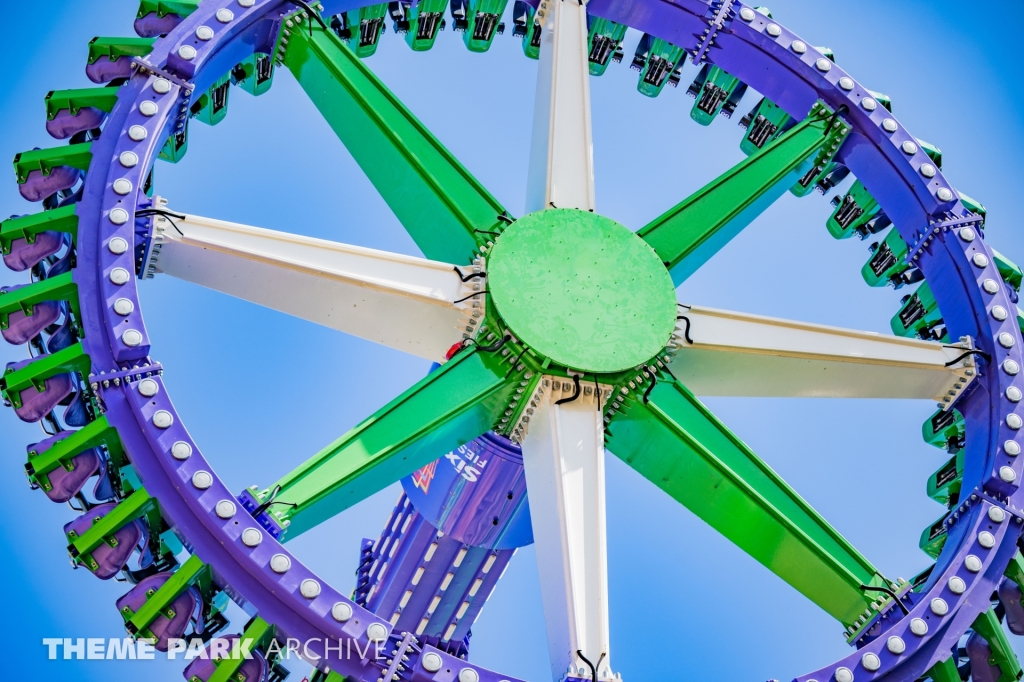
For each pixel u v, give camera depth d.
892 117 23.66
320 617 16.48
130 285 18.03
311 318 20.28
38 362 17.77
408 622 26.61
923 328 23.50
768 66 24.41
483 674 16.56
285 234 19.66
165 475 17.11
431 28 25.05
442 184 21.34
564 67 23.36
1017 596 19.39
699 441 20.09
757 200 22.73
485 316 20.17
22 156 19.55
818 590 19.88
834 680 17.55
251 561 16.62
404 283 19.94
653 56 25.64
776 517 19.77
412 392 19.38
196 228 19.28
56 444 17.31
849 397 21.77
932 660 18.06
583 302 20.48
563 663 17.64
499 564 25.56
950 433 21.98
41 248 19.02
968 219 22.69
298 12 22.25
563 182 22.03
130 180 19.02
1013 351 21.38
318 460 18.33
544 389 19.83
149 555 17.86
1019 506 19.77
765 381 21.42
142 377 17.59
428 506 23.45
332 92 22.33
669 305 20.84
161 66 20.44
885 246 24.14
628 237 21.36
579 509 18.77
